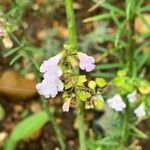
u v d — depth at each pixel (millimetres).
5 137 230
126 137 161
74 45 122
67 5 121
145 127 223
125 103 141
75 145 227
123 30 175
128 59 170
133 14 161
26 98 235
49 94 108
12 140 206
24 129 205
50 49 232
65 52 108
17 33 161
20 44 152
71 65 109
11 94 232
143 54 223
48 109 175
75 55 109
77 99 115
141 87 134
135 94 132
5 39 137
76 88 111
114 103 138
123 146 167
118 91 138
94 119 219
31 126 204
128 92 134
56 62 108
